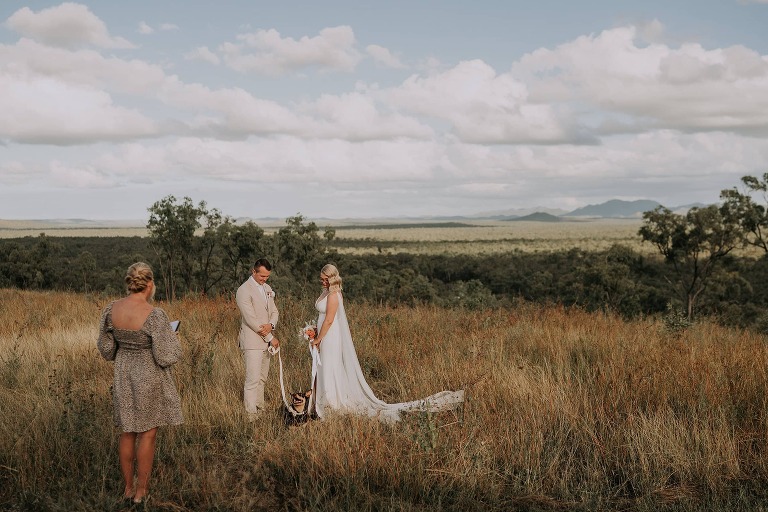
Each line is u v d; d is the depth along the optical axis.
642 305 47.62
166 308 11.77
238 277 47.59
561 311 11.23
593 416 5.41
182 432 5.31
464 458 4.62
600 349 7.73
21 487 4.31
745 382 5.85
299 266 49.25
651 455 4.70
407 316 11.15
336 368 5.81
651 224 48.75
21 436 4.86
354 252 171.12
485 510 4.18
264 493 4.39
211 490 4.30
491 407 5.58
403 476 4.45
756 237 46.47
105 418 5.37
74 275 57.97
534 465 4.68
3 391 6.11
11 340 8.83
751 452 4.77
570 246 190.00
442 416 5.54
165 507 4.09
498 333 8.88
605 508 4.20
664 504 4.20
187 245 48.19
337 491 4.27
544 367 6.92
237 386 6.50
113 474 4.58
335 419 5.39
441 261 110.06
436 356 7.30
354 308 11.96
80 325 10.40
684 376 6.05
